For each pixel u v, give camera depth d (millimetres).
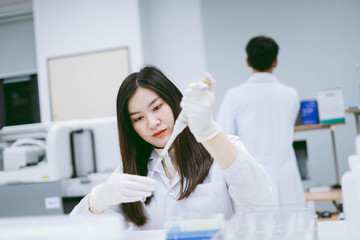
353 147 4297
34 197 2789
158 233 1085
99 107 4637
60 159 2857
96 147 2904
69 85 4723
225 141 1087
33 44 5320
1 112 5289
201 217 849
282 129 2531
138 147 1412
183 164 1325
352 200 804
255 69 2627
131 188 1076
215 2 4746
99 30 4676
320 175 4359
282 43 4574
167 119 1274
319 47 4484
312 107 2990
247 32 4668
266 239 767
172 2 5004
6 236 736
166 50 5004
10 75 5316
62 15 4777
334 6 4453
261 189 1158
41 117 4797
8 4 5223
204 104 997
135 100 1256
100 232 719
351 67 4410
